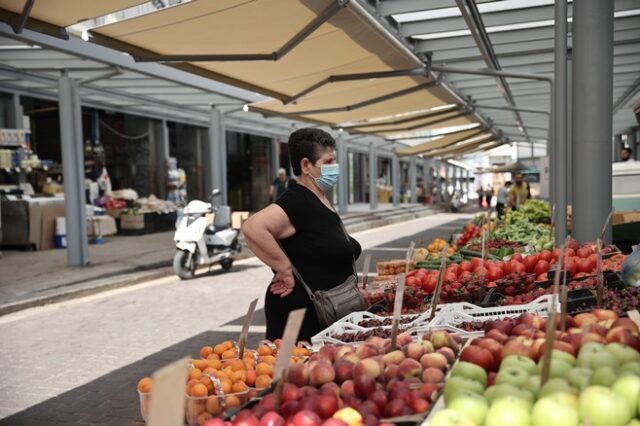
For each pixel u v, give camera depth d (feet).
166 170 76.23
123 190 70.54
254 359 10.91
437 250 28.86
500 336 9.39
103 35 23.73
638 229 27.94
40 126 61.26
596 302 12.98
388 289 17.12
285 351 7.42
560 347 8.33
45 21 21.52
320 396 7.57
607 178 25.43
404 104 47.98
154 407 5.35
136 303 33.81
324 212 13.65
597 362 7.61
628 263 14.48
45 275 39.70
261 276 43.42
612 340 8.47
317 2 21.20
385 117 54.13
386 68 33.99
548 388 7.02
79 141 43.11
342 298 13.41
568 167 41.22
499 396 7.07
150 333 26.94
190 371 10.00
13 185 56.59
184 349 24.32
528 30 37.50
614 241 28.32
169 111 70.08
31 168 55.98
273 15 22.52
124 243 60.03
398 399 7.79
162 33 23.94
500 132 103.04
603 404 6.58
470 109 56.44
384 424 7.35
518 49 39.45
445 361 8.80
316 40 26.96
